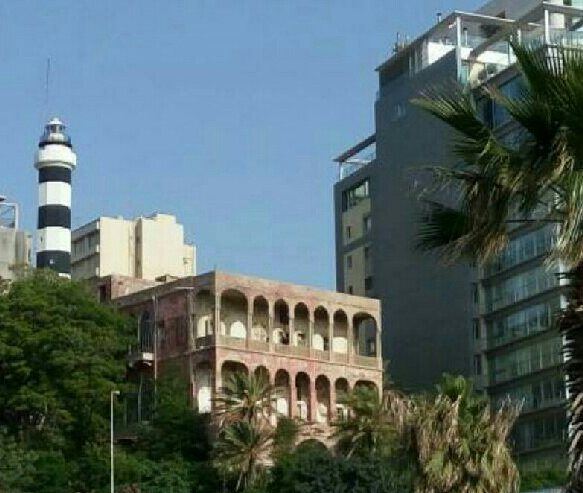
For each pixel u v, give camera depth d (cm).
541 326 12438
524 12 14462
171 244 18375
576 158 2530
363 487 9175
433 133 13800
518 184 2583
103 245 18162
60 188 16475
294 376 12019
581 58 2538
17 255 15375
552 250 2622
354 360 12531
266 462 10544
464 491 5553
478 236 2725
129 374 12012
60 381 10738
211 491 10575
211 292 11800
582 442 2688
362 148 15712
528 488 10125
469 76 13450
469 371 13150
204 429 11144
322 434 11831
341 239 15662
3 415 10850
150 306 12175
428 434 5619
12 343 10750
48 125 16838
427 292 13875
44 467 10081
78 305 11256
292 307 12225
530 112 2562
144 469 10494
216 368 11475
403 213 14250
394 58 14650
